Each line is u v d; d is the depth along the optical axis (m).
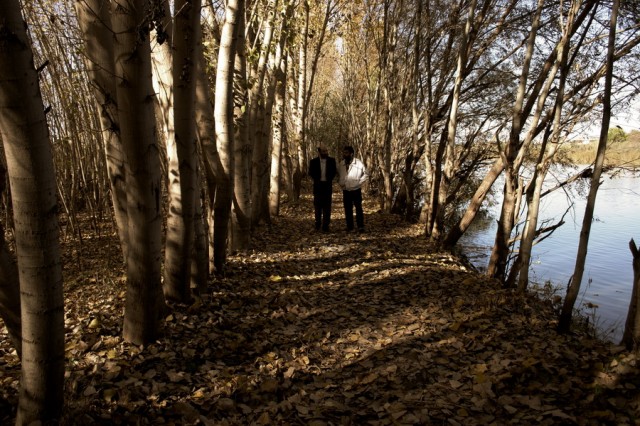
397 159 15.33
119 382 3.36
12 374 3.41
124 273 6.77
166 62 4.61
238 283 6.20
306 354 4.30
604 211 18.23
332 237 10.16
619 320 6.61
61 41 7.99
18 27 2.07
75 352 3.77
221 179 6.12
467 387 3.62
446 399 3.46
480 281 6.70
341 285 6.62
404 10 13.40
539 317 5.28
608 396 3.23
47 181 2.30
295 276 6.95
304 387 3.72
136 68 3.17
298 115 17.69
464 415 3.22
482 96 11.58
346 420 3.20
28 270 2.37
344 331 4.92
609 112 4.24
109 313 4.75
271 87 10.21
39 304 2.43
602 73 6.29
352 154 10.92
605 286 8.66
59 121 8.62
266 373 3.87
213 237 6.39
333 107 33.06
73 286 6.12
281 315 5.19
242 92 7.09
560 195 22.19
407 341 4.59
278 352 4.29
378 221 12.62
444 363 4.08
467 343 4.45
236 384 3.60
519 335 4.61
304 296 6.00
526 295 6.05
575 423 2.96
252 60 6.99
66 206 9.30
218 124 5.91
